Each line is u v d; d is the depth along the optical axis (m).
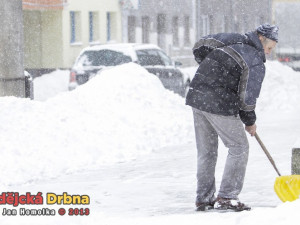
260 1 144.38
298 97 49.09
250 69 19.11
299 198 18.17
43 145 28.61
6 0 40.00
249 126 19.66
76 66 60.06
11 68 40.22
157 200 21.89
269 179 24.59
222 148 31.02
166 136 33.19
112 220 17.72
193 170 27.02
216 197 20.62
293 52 115.44
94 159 28.91
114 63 59.22
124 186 24.19
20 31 40.66
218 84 19.41
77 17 104.19
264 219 15.52
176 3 128.62
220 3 140.25
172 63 62.31
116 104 34.09
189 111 36.66
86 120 31.64
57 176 26.58
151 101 35.47
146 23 122.06
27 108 31.25
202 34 136.62
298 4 129.38
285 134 35.25
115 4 112.56
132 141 31.31
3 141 28.17
